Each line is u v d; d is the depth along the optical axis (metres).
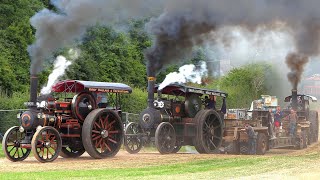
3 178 20.05
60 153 30.48
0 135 39.59
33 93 28.00
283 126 41.00
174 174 21.69
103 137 29.48
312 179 20.03
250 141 35.38
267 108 40.47
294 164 26.19
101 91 29.44
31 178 20.17
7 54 51.50
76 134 29.22
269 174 21.72
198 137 34.00
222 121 36.06
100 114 29.34
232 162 27.12
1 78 49.59
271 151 39.75
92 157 30.02
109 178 20.17
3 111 40.75
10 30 52.84
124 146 34.12
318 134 52.66
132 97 46.19
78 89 29.78
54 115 28.67
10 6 53.38
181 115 34.53
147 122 32.84
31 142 26.98
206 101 36.22
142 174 21.66
